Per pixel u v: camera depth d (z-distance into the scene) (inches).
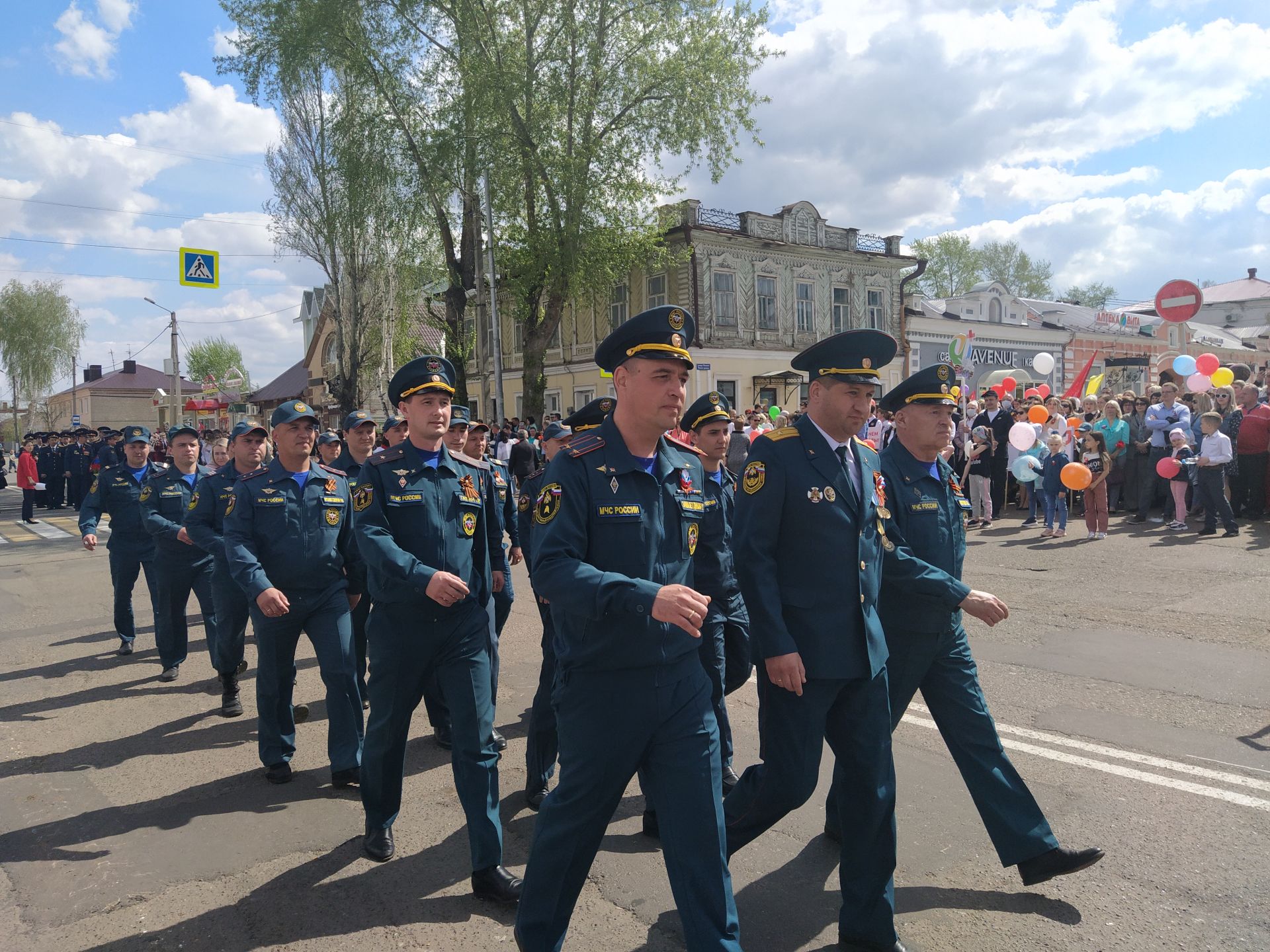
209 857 144.1
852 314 1151.0
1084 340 1422.2
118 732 210.8
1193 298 454.3
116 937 120.4
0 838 153.5
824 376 112.1
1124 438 496.4
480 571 140.6
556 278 826.8
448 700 133.0
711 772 93.1
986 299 1323.8
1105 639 253.0
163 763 189.2
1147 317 1708.9
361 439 243.3
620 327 96.3
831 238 1129.4
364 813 152.9
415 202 845.8
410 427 141.3
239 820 158.7
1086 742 178.1
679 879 89.7
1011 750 175.0
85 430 1028.5
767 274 1066.7
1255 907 116.3
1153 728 184.1
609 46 816.3
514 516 198.5
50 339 2210.9
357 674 178.2
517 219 880.3
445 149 786.8
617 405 98.6
